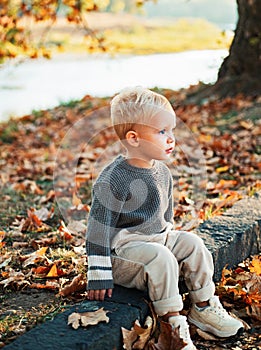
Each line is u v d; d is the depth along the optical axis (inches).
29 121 406.3
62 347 99.1
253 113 349.7
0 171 288.0
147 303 115.6
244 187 231.5
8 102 448.8
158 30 748.0
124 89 123.0
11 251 164.2
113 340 105.0
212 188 229.3
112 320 107.6
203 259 121.1
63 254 157.8
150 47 648.4
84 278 137.1
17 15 343.0
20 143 355.6
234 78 393.7
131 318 110.0
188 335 112.7
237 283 140.4
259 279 138.0
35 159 305.3
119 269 118.6
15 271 149.1
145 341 111.2
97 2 349.4
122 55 608.7
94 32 387.5
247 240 156.6
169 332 110.1
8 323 117.4
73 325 105.0
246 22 384.2
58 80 516.7
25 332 113.2
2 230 187.6
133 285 119.2
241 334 122.8
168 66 521.7
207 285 121.6
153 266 113.7
